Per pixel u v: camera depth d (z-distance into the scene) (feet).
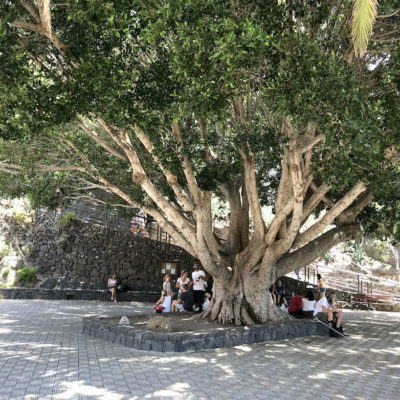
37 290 60.44
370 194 41.91
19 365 23.93
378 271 101.14
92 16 23.65
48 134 38.42
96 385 20.79
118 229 75.82
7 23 24.03
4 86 23.50
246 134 35.12
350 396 20.95
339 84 21.74
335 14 28.09
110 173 42.32
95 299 63.77
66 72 27.12
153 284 72.79
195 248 38.11
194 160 36.78
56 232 69.00
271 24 24.70
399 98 25.99
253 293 40.40
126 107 26.02
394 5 26.16
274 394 20.75
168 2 22.16
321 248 42.57
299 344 35.27
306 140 33.09
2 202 68.39
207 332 31.96
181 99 23.62
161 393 20.08
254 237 41.04
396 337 41.37
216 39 21.80
